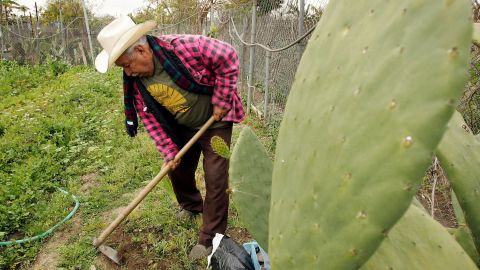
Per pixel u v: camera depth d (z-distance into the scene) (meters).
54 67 14.66
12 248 3.30
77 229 3.64
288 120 0.70
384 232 0.48
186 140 2.88
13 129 6.68
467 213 0.82
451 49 0.42
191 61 2.41
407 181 0.45
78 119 7.20
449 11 0.43
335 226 0.55
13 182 4.43
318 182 0.58
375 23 0.54
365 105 0.52
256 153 1.11
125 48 2.22
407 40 0.48
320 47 0.64
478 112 2.61
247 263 2.25
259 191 1.07
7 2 19.48
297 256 0.63
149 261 3.05
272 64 6.25
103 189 4.34
